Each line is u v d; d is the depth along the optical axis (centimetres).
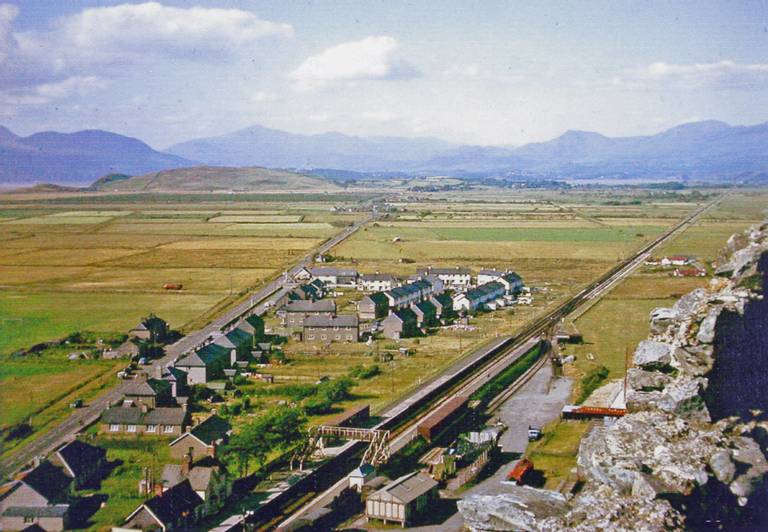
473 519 6938
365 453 11275
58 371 16288
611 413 13025
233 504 9794
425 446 12188
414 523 9431
